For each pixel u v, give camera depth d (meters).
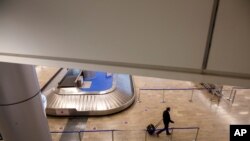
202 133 6.72
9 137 2.30
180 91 9.55
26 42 1.36
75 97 8.12
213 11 1.02
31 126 2.29
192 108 8.17
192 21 1.07
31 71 2.12
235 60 1.10
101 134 6.75
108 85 8.95
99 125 7.23
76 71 9.81
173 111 7.95
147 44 1.18
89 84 9.01
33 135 2.36
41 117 2.42
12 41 1.38
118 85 9.05
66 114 7.67
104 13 1.16
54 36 1.30
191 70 1.19
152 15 1.10
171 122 6.51
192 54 1.15
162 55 1.19
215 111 7.96
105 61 1.30
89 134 6.76
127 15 1.13
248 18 0.99
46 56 1.37
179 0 1.03
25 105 2.14
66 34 1.27
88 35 1.24
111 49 1.25
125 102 8.14
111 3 1.12
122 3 1.11
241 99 8.83
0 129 2.29
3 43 1.40
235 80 1.15
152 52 1.20
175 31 1.11
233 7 0.98
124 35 1.19
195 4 1.02
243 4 0.96
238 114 7.77
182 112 7.89
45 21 1.26
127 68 1.28
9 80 1.93
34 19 1.27
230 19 1.01
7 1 1.24
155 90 9.62
